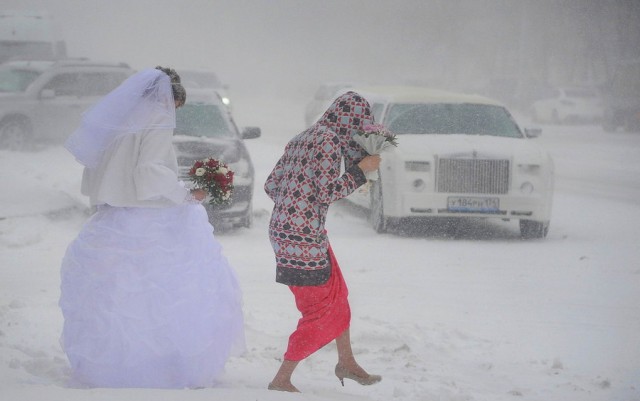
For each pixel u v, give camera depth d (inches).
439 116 1269.7
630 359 612.7
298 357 490.0
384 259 996.6
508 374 573.9
